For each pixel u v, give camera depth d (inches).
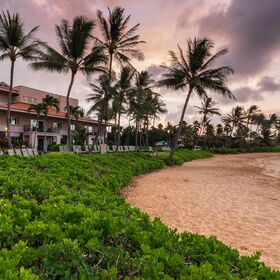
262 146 3100.4
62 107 1935.3
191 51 1016.9
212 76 1010.1
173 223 274.1
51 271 77.0
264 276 92.8
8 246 93.0
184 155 1389.0
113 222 112.4
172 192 430.0
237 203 371.2
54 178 261.6
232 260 106.3
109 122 2181.3
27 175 229.3
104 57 907.4
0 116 1397.6
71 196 171.0
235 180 617.0
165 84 1053.2
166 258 90.0
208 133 3024.1
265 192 467.2
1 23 916.6
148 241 107.7
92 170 403.9
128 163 636.1
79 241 97.2
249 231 259.4
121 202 189.6
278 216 313.3
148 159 858.8
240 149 2719.0
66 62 918.4
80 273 76.9
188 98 1061.1
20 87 1624.0
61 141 1726.1
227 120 2957.7
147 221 137.9
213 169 888.9
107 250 94.1
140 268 85.6
